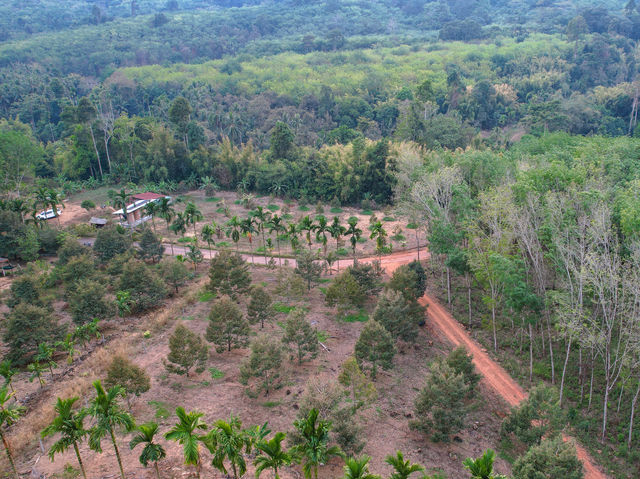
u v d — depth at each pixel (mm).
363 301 71875
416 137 136125
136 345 58781
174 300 73750
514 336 64312
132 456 39469
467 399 50688
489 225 61594
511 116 188125
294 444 38906
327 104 192500
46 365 54844
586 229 55125
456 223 73938
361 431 41594
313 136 169000
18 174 125812
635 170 79312
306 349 53781
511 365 57938
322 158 131000
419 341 62469
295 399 47938
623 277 48031
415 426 44094
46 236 94750
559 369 57031
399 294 59281
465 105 182000
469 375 49469
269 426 43594
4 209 94000
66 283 75188
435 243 68688
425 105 143000
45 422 43688
